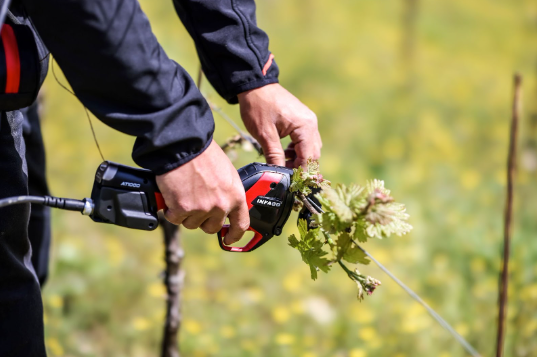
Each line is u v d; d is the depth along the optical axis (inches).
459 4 602.2
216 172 47.0
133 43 42.6
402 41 386.6
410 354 104.1
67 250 127.8
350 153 223.9
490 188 190.1
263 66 59.9
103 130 209.6
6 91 45.6
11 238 52.2
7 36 45.5
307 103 273.9
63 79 229.8
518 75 63.5
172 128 44.8
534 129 252.4
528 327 100.5
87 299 116.0
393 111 281.6
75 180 173.2
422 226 154.0
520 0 661.3
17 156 52.1
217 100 208.4
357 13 510.6
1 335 52.7
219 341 107.4
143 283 123.5
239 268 135.4
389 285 127.0
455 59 431.5
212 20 59.0
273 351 105.6
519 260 124.1
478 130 273.6
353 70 341.1
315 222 47.6
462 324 110.7
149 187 47.3
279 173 52.0
